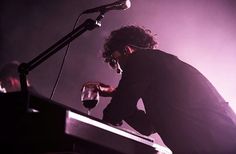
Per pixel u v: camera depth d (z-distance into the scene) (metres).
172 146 2.47
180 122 2.45
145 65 2.57
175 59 2.65
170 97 2.51
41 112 1.99
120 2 2.73
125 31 2.90
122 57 2.86
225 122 2.44
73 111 2.01
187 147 2.41
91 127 2.06
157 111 2.52
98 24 2.71
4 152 2.15
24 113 2.01
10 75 4.70
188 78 2.55
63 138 1.99
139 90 2.51
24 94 2.02
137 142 2.35
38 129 1.98
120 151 2.21
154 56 2.61
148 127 2.87
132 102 2.50
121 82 2.56
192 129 2.42
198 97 2.50
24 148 2.12
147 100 2.56
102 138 2.11
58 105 1.98
